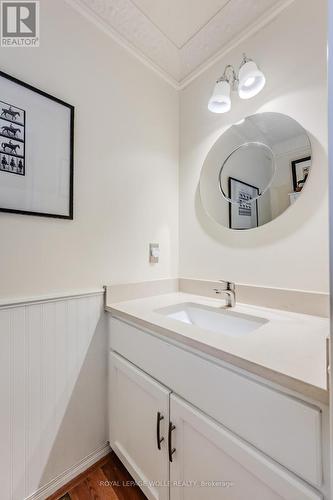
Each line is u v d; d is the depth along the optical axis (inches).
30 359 36.0
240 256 47.6
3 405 33.5
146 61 52.6
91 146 43.6
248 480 23.4
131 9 43.1
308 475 19.5
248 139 46.6
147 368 35.7
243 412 23.9
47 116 37.6
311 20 38.4
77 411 41.4
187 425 29.2
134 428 38.2
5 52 34.1
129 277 49.5
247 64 41.2
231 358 24.5
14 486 34.5
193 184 57.4
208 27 46.7
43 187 37.1
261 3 42.1
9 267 34.1
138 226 51.4
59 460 39.2
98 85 44.8
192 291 55.7
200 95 55.8
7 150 33.6
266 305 42.8
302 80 39.4
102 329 45.1
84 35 42.8
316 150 38.0
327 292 36.7
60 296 38.9
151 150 54.2
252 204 45.8
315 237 37.9
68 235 40.4
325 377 20.1
